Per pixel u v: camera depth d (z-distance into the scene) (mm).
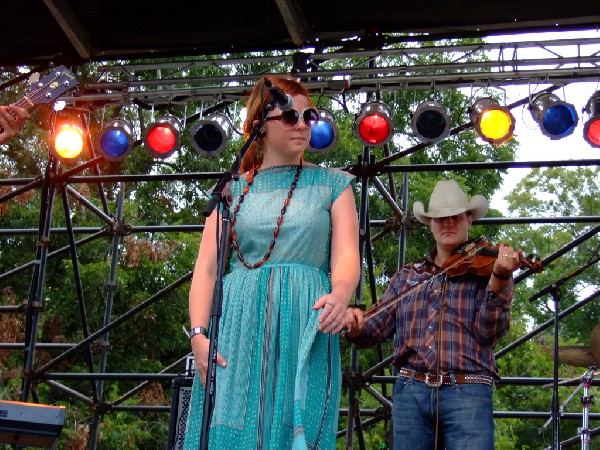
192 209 15406
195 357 2828
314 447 2670
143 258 13641
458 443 4367
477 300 4535
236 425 2689
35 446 4742
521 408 14844
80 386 13727
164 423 13555
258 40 7133
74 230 8547
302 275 2812
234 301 2824
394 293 4777
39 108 11219
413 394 4520
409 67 6676
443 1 6582
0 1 6816
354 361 6812
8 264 13836
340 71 6738
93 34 7176
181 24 7008
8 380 13094
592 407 14539
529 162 6797
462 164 6816
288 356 2723
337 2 6648
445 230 4781
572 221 6969
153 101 7172
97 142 7074
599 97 6422
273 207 2879
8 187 13594
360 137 6648
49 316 13602
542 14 6629
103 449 12758
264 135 3002
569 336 16859
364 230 6859
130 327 13820
